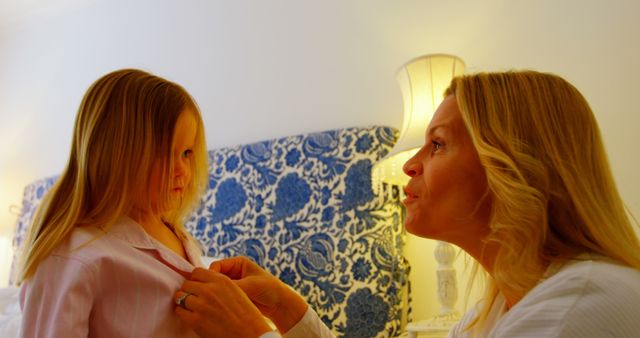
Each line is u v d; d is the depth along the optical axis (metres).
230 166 1.92
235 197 1.86
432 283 1.54
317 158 1.74
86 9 2.71
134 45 2.48
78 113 0.69
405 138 1.26
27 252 0.58
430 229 0.67
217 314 0.59
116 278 0.57
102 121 0.66
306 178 1.74
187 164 0.75
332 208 1.65
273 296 0.79
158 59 2.39
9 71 2.90
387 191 1.58
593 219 0.55
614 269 0.51
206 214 1.90
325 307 1.56
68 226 0.60
